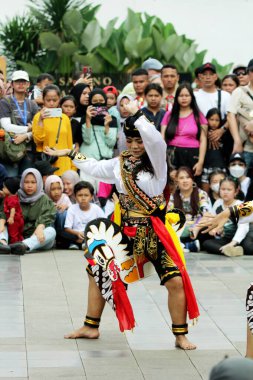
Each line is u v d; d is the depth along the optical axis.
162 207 9.49
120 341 9.81
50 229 15.19
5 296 11.76
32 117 16.80
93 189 15.69
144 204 9.39
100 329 10.29
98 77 26.42
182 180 15.46
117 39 27.17
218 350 9.53
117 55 26.97
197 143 16.70
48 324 10.43
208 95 17.45
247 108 16.88
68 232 15.45
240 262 14.49
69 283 12.63
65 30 27.25
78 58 26.61
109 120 16.73
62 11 27.25
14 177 15.47
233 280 13.02
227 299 11.83
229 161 16.72
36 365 8.87
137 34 26.97
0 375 8.51
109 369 8.80
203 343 9.80
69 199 15.99
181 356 9.30
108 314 10.98
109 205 16.22
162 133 16.83
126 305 9.20
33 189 15.26
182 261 9.56
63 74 26.69
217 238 15.38
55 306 11.28
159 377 8.60
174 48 27.02
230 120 16.83
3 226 15.06
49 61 26.78
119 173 9.53
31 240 14.98
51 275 13.17
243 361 4.09
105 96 16.91
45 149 9.95
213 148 16.89
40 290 12.16
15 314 10.84
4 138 16.25
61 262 14.22
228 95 17.50
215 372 4.09
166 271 9.49
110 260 9.28
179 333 9.61
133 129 9.32
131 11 27.38
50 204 15.36
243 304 11.55
